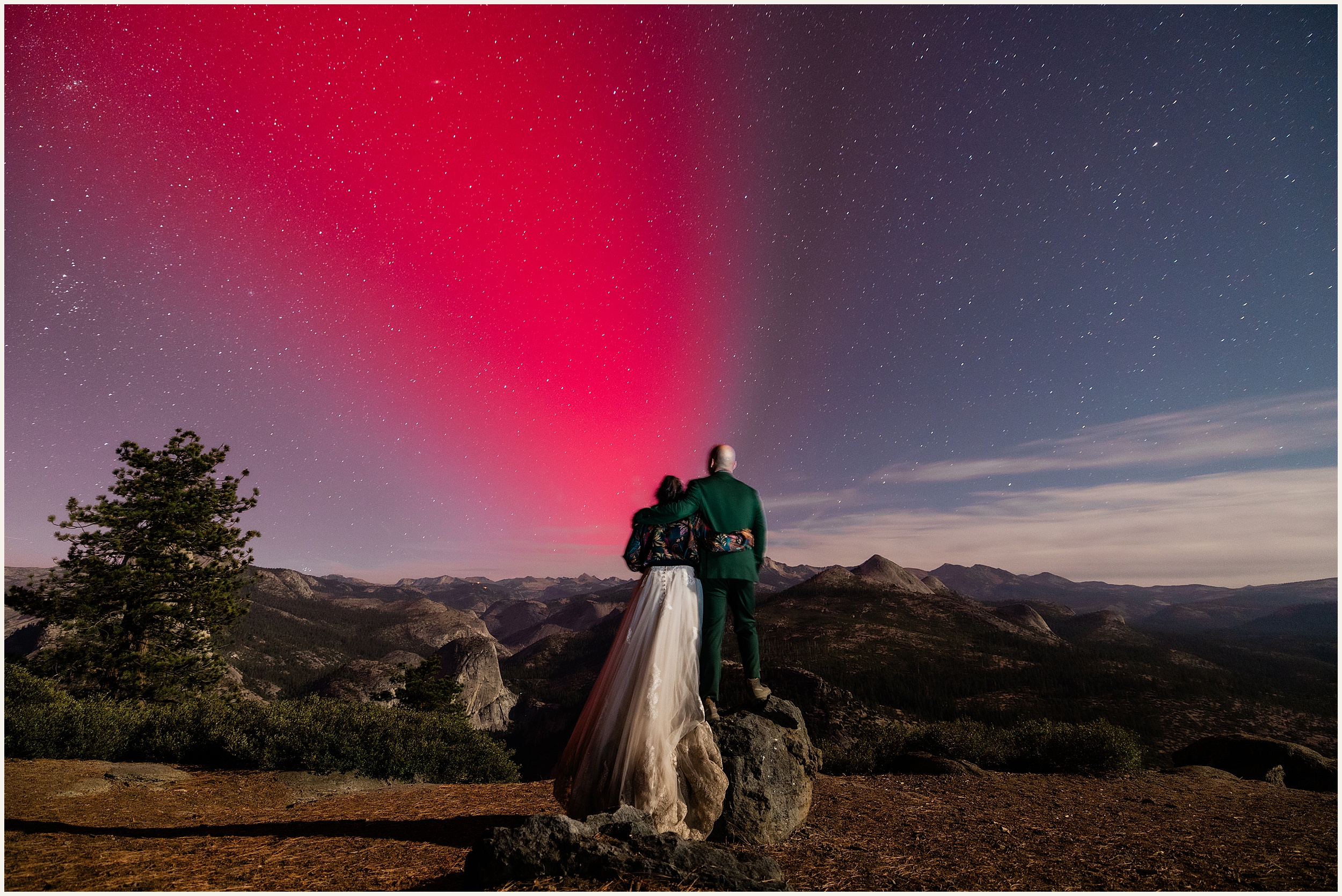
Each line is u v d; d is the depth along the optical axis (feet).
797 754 16.01
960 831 17.98
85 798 21.16
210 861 13.29
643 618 14.26
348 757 28.02
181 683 66.90
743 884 10.50
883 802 21.72
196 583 68.44
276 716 29.96
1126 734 31.81
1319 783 33.42
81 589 63.77
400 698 117.39
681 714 13.60
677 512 14.60
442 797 22.79
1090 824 19.79
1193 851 16.70
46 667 61.98
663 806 12.62
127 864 12.92
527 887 10.24
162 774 24.98
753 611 15.69
